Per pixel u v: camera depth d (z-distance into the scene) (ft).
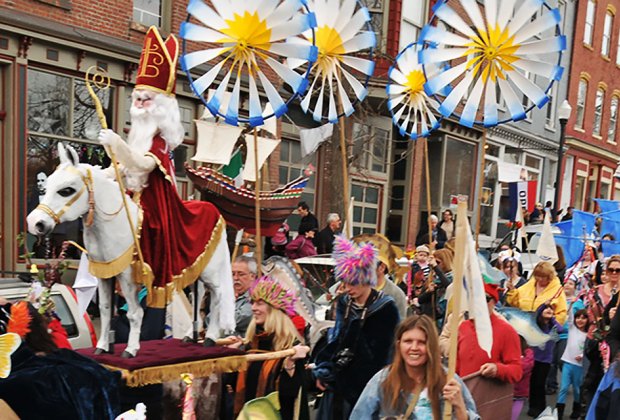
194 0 16.69
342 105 22.72
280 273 19.06
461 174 69.10
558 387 27.50
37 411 9.12
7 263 31.50
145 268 12.48
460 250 10.74
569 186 91.09
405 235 61.72
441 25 28.04
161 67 13.14
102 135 11.71
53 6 33.06
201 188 24.17
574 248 39.55
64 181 11.51
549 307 22.27
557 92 85.97
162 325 17.65
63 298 18.30
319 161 52.54
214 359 13.16
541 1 20.76
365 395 11.16
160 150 13.02
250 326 15.49
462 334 15.72
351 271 13.70
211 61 40.32
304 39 21.35
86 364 10.04
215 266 14.17
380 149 58.70
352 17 21.63
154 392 13.01
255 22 17.33
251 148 30.01
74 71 34.47
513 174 38.27
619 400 15.65
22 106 31.91
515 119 21.68
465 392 11.07
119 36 36.55
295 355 14.42
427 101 28.22
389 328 13.74
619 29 96.89
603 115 96.22
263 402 13.47
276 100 18.24
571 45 86.89
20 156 32.01
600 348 19.69
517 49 21.08
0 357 9.16
